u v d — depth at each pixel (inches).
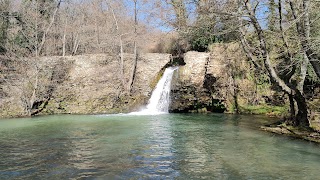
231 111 879.7
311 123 508.1
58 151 383.9
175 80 928.9
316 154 362.0
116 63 1012.5
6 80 897.5
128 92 969.5
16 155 362.9
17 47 961.5
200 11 478.3
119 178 276.8
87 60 1008.2
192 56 932.6
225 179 274.2
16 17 1123.9
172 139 466.6
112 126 612.4
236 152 378.0
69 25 1434.5
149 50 1334.9
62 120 730.8
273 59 743.7
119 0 1216.8
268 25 585.6
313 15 494.0
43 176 282.0
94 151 383.6
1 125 645.3
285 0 476.4
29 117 815.7
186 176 283.0
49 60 967.0
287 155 358.9
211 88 905.5
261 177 279.3
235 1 468.4
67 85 962.7
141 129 569.6
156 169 305.0
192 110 941.2
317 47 425.7
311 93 733.3
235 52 890.7
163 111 952.3
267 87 848.3
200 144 427.8
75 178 276.5
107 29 1291.8
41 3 1263.5
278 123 586.2
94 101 943.7
